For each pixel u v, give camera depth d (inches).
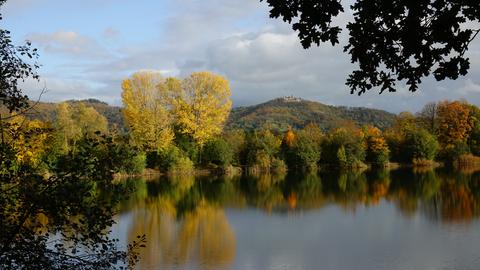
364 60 232.2
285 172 2559.1
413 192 1583.4
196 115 2416.3
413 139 2807.6
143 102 2282.2
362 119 6387.8
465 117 2869.1
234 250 844.0
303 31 229.5
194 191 1717.5
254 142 2652.6
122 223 1091.9
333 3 221.1
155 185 1905.8
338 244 880.3
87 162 280.1
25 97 297.3
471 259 764.6
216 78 2391.7
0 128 299.7
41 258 282.7
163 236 952.3
